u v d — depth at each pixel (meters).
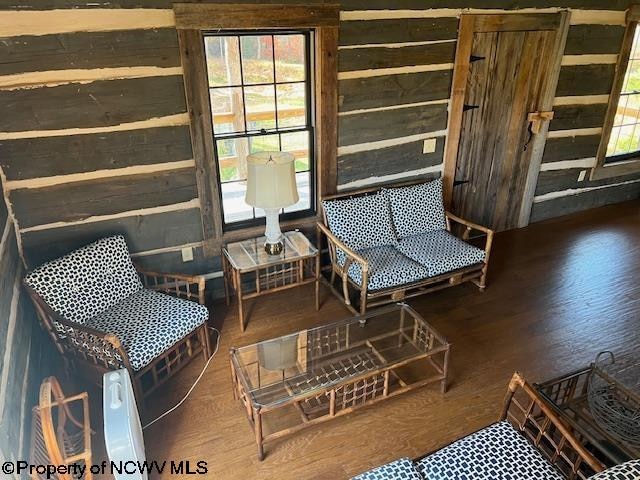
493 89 4.11
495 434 1.98
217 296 3.66
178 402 2.71
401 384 2.73
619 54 4.59
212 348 3.15
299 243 3.48
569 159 4.91
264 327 3.37
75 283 2.68
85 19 2.60
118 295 2.89
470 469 1.82
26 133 2.68
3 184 2.71
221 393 2.78
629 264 4.22
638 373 2.93
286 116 3.44
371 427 2.56
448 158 4.16
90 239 3.06
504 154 4.48
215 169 3.26
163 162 3.09
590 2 4.18
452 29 3.69
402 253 3.61
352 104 3.55
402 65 3.62
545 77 4.30
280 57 3.25
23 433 1.97
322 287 3.86
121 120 2.88
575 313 3.54
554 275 4.04
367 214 3.60
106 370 2.54
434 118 3.95
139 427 2.20
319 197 3.73
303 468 2.33
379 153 3.83
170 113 2.99
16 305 2.37
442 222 3.94
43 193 2.84
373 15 3.34
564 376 2.23
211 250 3.48
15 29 2.48
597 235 4.76
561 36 4.16
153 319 2.74
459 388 2.83
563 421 2.05
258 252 3.35
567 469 2.12
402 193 3.77
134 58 2.78
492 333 3.32
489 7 3.75
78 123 2.79
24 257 2.90
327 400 2.66
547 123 4.54
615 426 2.09
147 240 3.24
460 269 3.54
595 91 4.68
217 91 3.14
